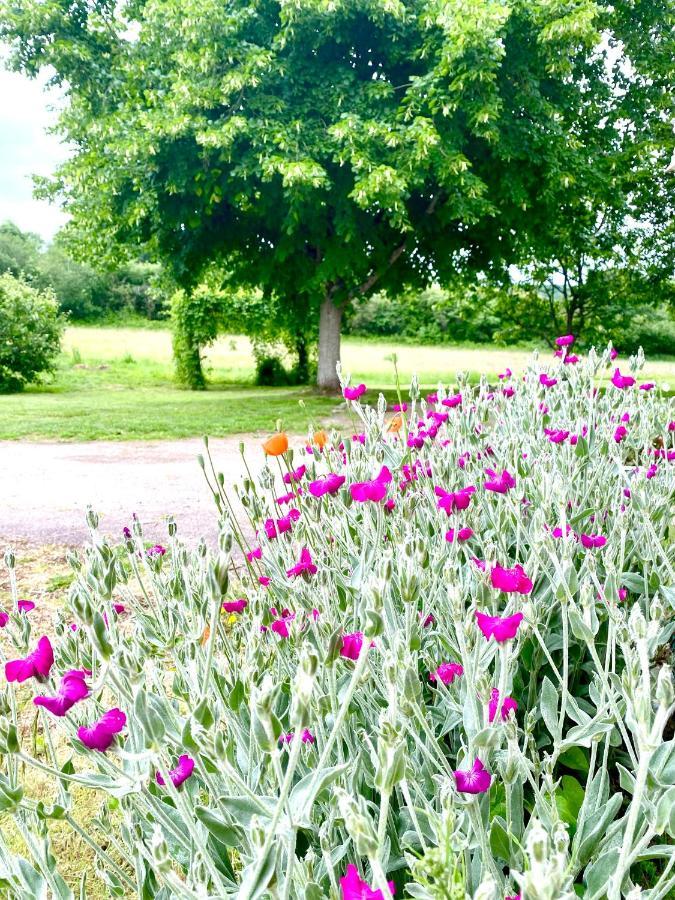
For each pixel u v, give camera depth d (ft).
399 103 40.42
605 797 5.02
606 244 51.34
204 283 65.51
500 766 4.57
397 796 4.97
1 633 9.55
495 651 5.15
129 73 42.37
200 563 5.75
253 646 4.93
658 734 3.21
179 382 65.41
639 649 3.42
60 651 5.46
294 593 6.08
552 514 7.77
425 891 3.40
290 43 38.91
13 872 4.17
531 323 55.98
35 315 61.05
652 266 51.24
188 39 38.09
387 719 3.54
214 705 4.92
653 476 8.58
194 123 36.14
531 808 5.10
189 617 5.92
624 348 64.75
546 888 2.43
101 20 43.57
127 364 83.82
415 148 34.58
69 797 4.86
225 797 3.72
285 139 35.60
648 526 6.82
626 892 4.03
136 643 5.48
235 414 38.60
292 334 65.62
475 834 4.09
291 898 4.04
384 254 45.42
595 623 5.11
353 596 6.21
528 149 38.99
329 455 9.21
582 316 54.80
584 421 9.63
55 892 4.18
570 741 4.69
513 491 7.53
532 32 37.24
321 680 5.15
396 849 4.69
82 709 5.50
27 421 36.37
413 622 4.36
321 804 4.85
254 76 36.27
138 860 4.39
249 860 3.82
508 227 45.44
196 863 3.63
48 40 44.21
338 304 48.49
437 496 7.04
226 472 21.56
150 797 3.87
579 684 7.10
